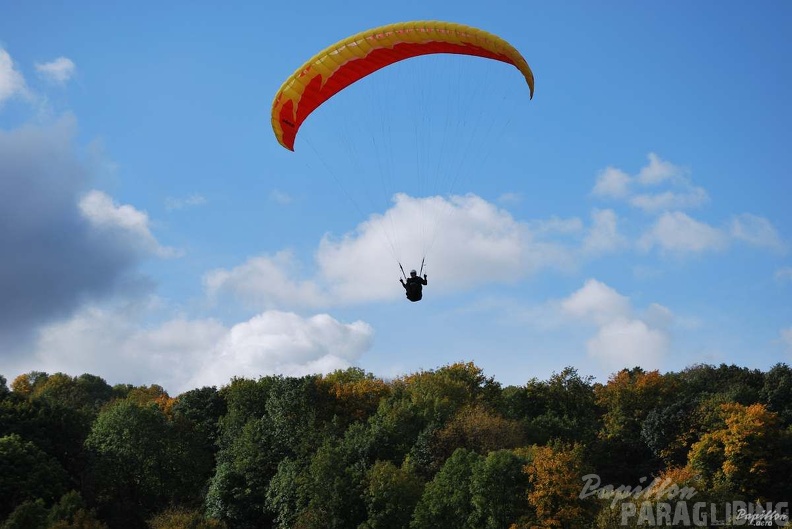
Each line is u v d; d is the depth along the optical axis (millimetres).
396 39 38406
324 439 76188
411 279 38750
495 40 38062
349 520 64938
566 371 99750
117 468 75500
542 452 59875
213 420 94438
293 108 40750
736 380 104188
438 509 60094
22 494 62594
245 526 72062
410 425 79562
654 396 97375
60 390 135125
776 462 67938
